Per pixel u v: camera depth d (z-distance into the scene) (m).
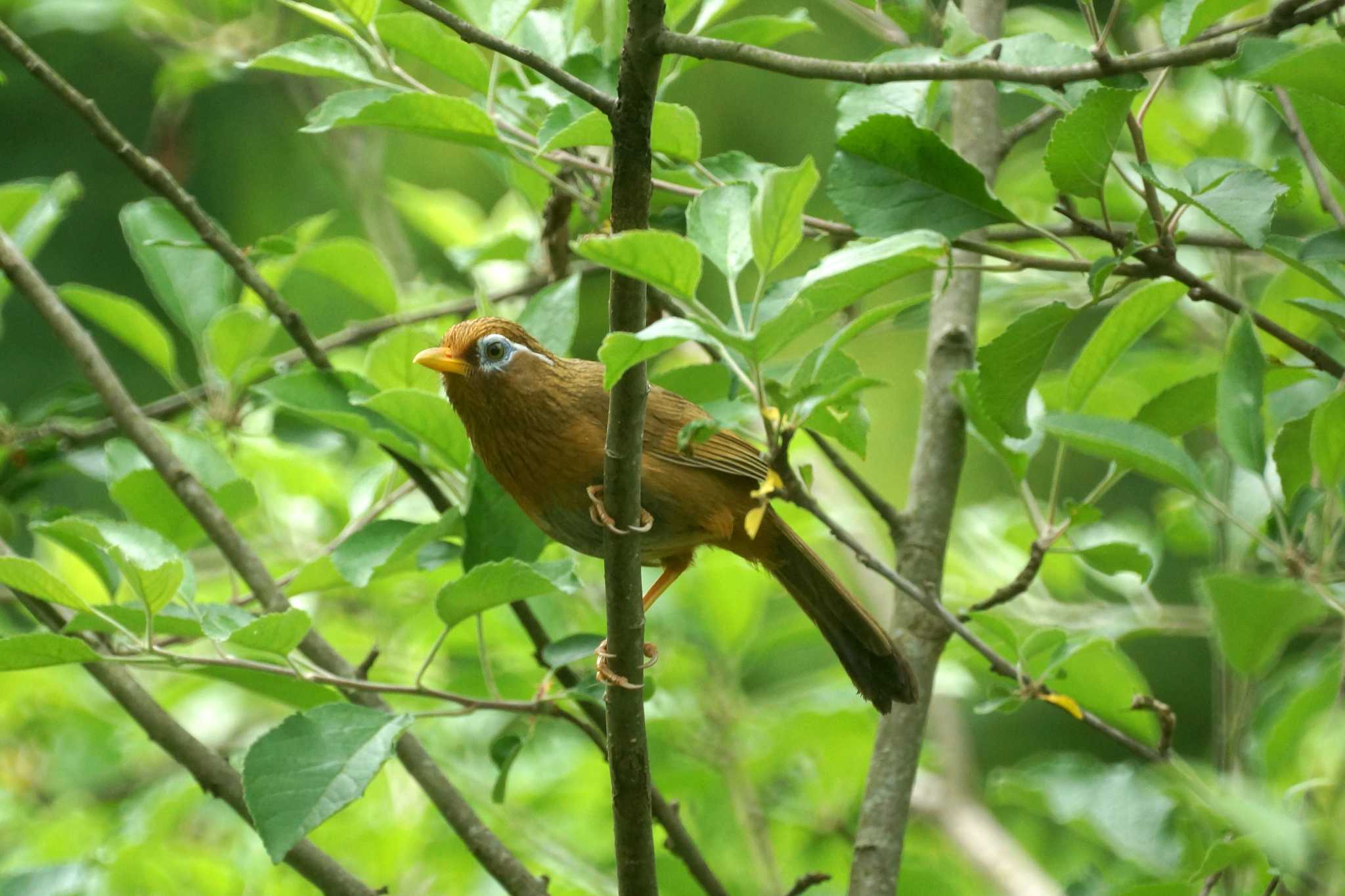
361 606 12.38
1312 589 7.30
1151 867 8.02
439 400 8.83
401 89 8.71
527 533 9.05
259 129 17.55
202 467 9.63
